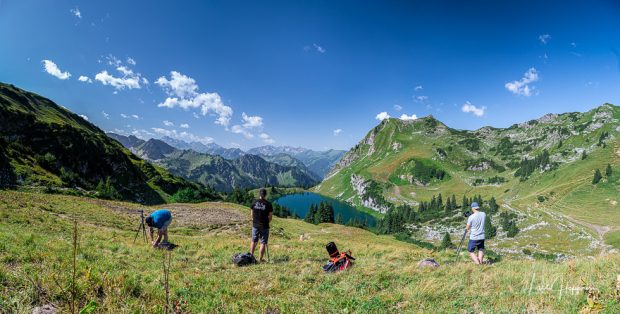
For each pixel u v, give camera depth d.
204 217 46.44
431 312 6.86
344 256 11.71
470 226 12.86
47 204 31.70
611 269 9.42
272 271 10.81
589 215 175.25
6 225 16.36
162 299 6.76
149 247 14.59
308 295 8.27
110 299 6.12
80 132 120.12
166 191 145.75
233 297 7.75
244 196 172.25
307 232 55.03
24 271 7.14
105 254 11.49
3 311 5.42
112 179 116.69
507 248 150.75
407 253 17.78
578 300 6.65
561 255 130.62
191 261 12.80
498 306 6.97
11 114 96.88
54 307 5.78
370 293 8.55
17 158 84.38
